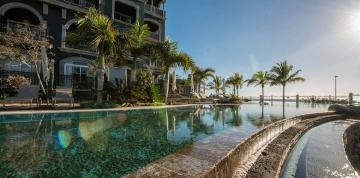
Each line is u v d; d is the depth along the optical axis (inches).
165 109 563.2
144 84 629.0
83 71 676.7
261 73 1380.4
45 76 467.2
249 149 193.9
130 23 885.8
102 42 483.2
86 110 406.6
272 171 166.7
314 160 211.9
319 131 403.9
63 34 644.1
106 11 753.6
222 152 139.0
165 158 125.0
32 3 604.1
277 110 668.7
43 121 315.6
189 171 105.3
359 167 315.6
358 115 675.4
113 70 611.5
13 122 302.8
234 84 1454.2
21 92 442.0
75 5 671.8
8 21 572.7
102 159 152.4
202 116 443.2
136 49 611.5
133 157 157.9
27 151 165.9
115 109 441.1
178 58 647.1
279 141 271.3
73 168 134.1
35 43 486.0
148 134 242.5
